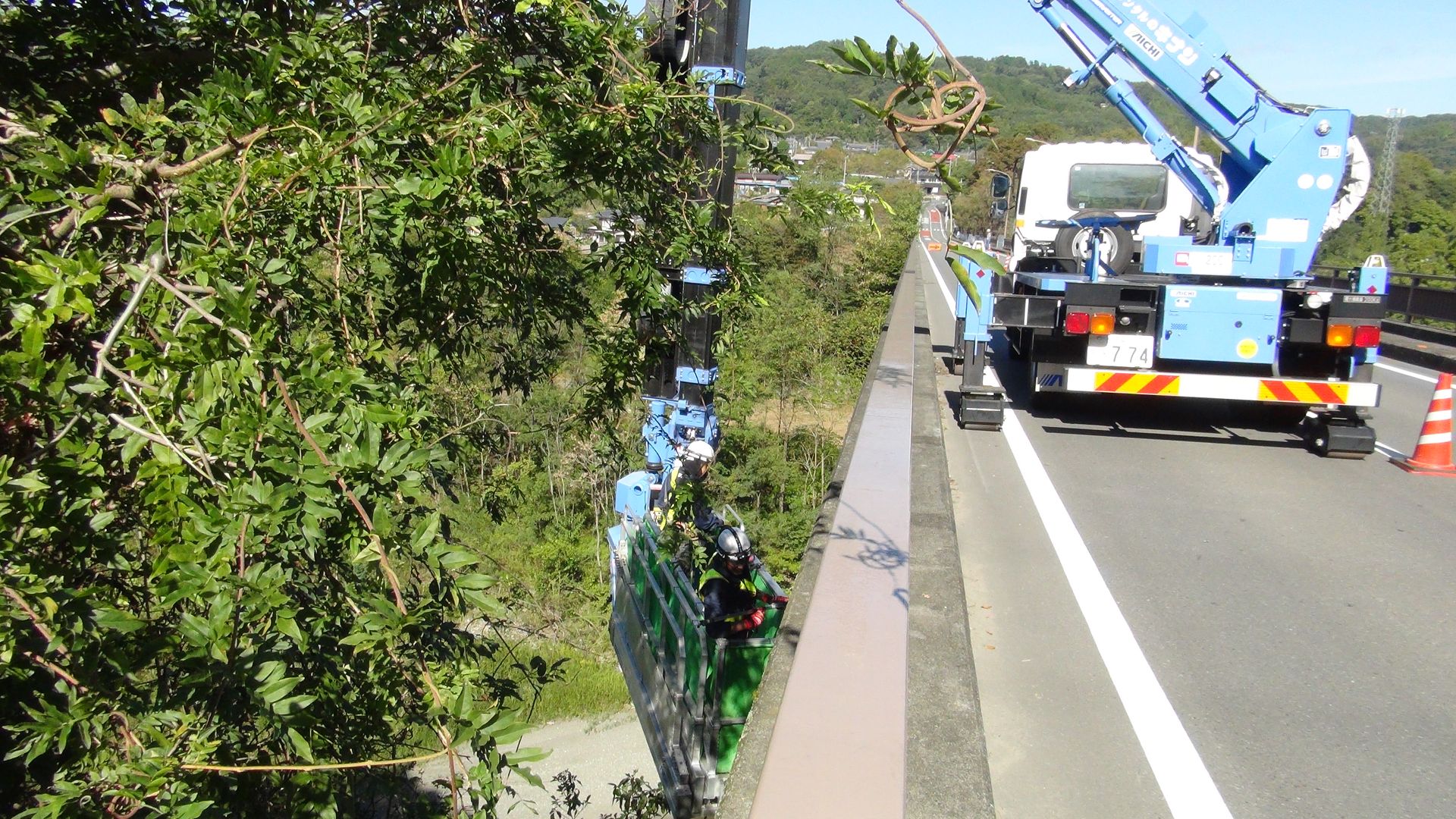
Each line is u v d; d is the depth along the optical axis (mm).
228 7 3766
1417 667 4281
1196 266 8812
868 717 2096
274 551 2244
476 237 3318
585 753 17172
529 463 5281
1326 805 3164
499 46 3955
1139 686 3990
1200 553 5832
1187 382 8523
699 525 6055
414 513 2725
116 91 3822
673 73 4570
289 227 3049
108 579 2449
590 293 4910
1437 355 16000
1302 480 7777
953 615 3453
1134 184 11773
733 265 4293
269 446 2045
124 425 1965
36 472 1970
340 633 2676
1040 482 7430
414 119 3273
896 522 3580
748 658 5832
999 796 3135
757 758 2260
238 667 2008
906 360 7957
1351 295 8211
